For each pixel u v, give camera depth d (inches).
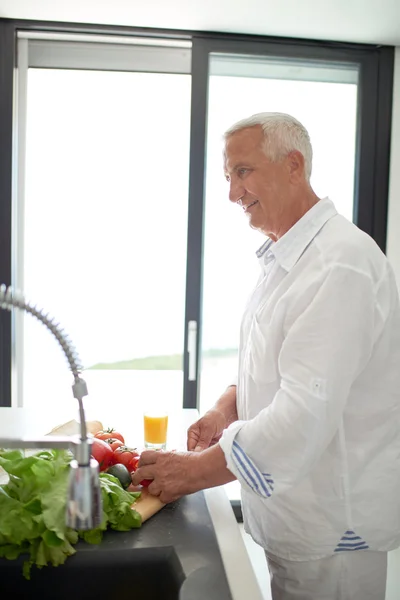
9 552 33.3
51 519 33.0
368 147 100.0
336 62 98.3
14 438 30.6
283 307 43.4
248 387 48.3
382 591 46.4
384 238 102.0
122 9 86.8
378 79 99.0
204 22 91.0
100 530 35.8
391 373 43.8
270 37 96.0
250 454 38.8
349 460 43.7
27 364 101.6
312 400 37.7
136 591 34.9
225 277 103.0
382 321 41.6
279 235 49.9
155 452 42.4
